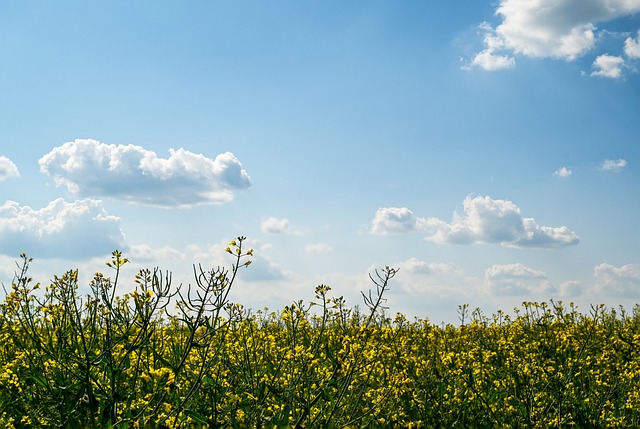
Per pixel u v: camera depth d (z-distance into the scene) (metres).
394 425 5.98
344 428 5.45
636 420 6.33
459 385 7.00
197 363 5.87
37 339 5.39
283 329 8.79
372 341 6.05
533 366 6.80
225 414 5.46
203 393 5.69
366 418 5.87
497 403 6.66
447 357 7.20
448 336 10.09
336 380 5.48
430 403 6.54
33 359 5.69
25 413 5.23
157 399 5.27
